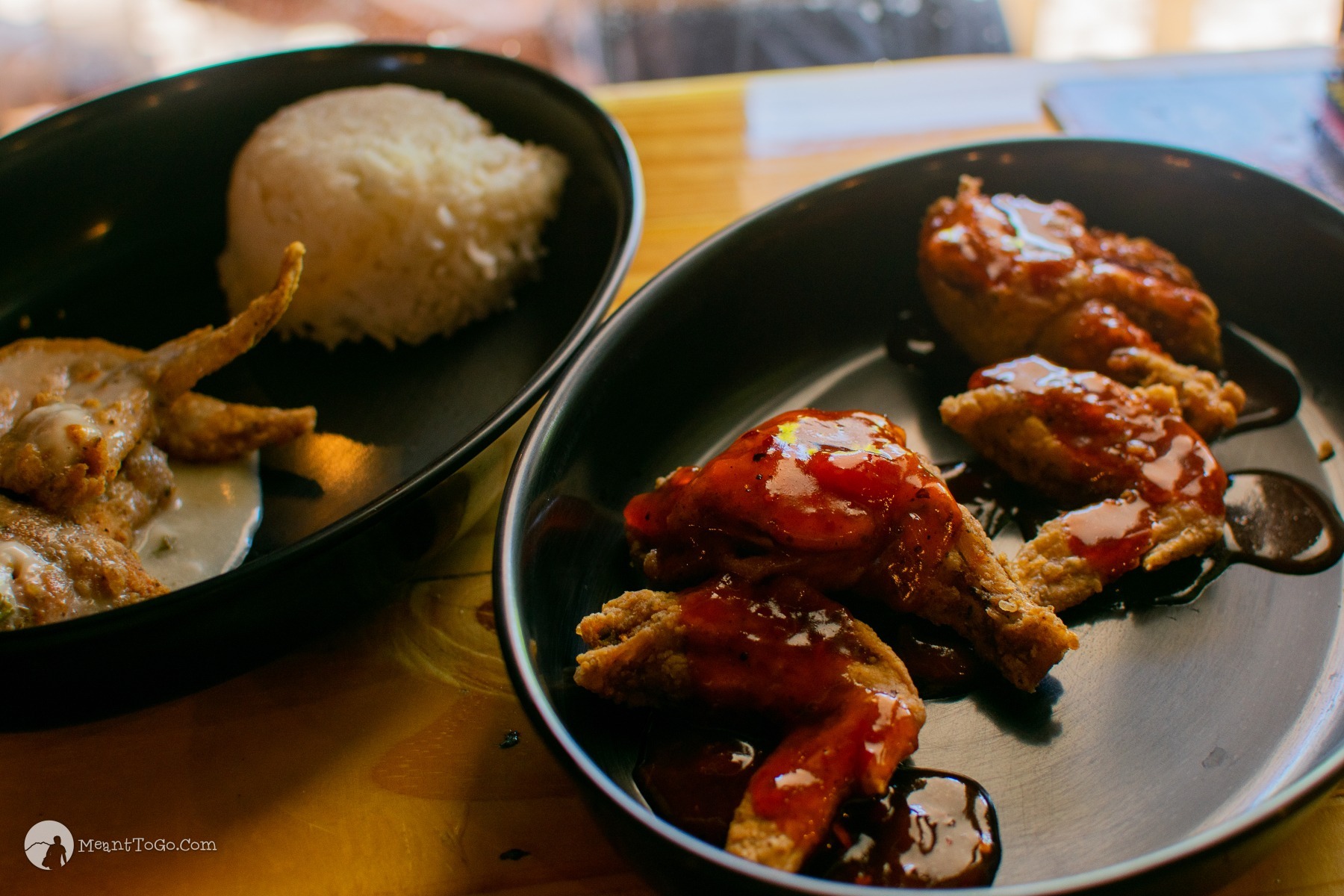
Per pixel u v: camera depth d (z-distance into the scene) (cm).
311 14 81
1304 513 38
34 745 36
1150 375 40
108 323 50
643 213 45
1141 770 33
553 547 35
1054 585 36
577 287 49
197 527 40
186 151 53
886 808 32
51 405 38
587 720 33
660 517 36
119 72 77
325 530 34
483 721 36
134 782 35
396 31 80
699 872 28
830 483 34
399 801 34
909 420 42
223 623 34
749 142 55
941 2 82
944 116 56
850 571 34
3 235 50
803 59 80
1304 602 36
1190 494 37
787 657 33
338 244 48
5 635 32
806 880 27
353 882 33
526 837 33
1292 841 32
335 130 50
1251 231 43
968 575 34
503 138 52
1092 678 34
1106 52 78
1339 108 52
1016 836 32
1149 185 44
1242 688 34
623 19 82
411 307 48
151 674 34
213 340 41
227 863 33
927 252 43
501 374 46
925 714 33
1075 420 38
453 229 48
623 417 39
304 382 47
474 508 38
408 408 45
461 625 38
